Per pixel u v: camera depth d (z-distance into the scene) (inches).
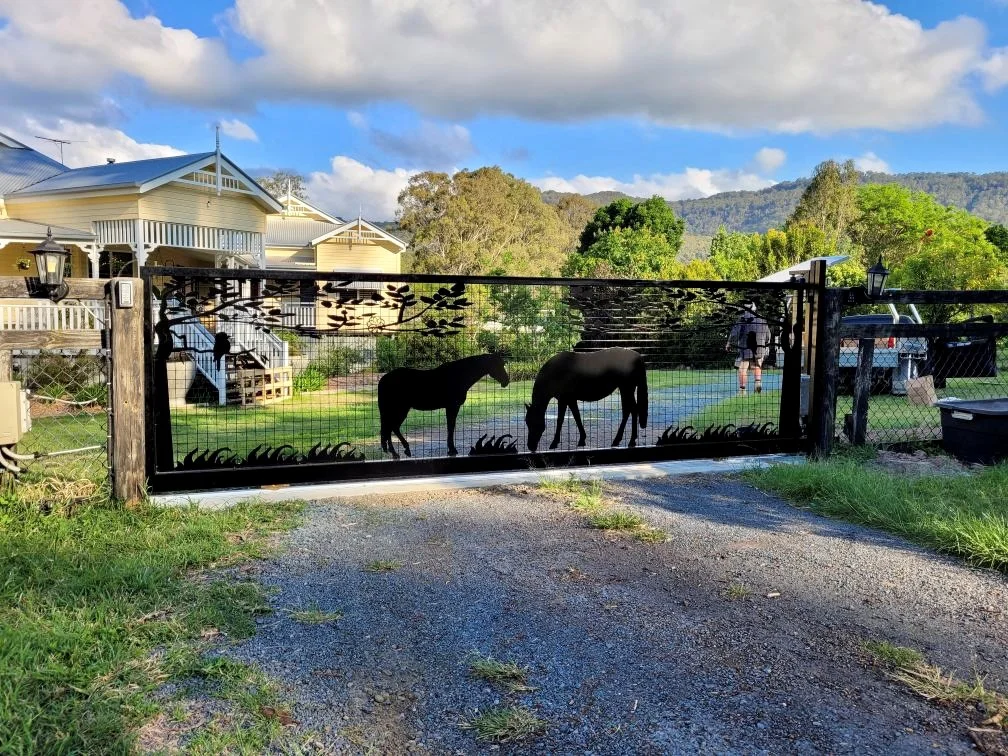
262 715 83.3
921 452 246.5
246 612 113.1
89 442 257.3
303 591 123.5
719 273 1215.6
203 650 99.5
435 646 103.0
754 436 238.2
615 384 231.9
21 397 175.3
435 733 80.9
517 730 81.4
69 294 166.1
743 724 83.4
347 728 81.4
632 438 232.7
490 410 347.9
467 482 202.4
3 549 136.0
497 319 231.5
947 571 136.3
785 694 90.4
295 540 152.3
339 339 284.0
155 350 183.9
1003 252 1833.2
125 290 168.6
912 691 91.3
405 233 2058.3
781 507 182.5
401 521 167.5
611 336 230.4
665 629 109.7
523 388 231.8
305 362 483.2
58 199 666.2
